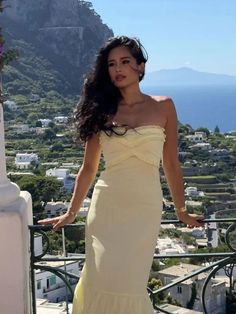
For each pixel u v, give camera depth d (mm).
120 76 2904
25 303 3166
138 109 2902
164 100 2949
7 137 67750
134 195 2775
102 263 2758
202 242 28422
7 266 3139
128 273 2730
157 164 2857
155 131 2848
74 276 3348
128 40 2939
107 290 2750
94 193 2871
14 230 3121
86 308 2805
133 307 2736
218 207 51219
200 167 67062
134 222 2766
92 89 2945
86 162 2980
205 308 3396
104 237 2781
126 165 2803
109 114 2883
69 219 3049
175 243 28641
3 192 3213
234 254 3299
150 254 2801
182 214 3102
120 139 2803
